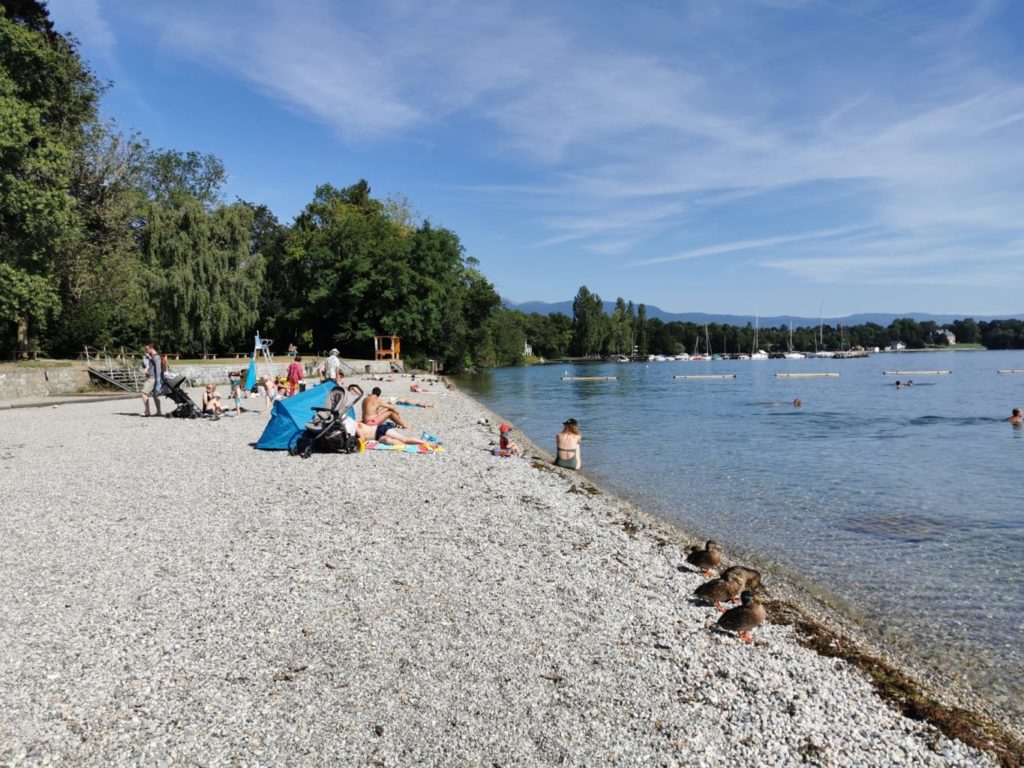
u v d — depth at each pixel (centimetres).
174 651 613
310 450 1655
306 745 479
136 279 4791
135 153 4506
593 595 795
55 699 529
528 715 528
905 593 919
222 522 1043
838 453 2189
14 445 1789
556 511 1216
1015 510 1405
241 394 3119
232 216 5491
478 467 1605
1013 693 653
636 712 540
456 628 680
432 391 4206
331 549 917
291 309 7775
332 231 7950
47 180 3356
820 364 13238
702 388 5916
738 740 509
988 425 3045
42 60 3434
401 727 504
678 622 729
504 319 11300
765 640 700
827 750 504
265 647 625
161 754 463
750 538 1187
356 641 642
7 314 3272
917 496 1540
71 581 785
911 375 8206
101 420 2359
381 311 7444
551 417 3378
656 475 1784
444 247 7944
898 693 601
